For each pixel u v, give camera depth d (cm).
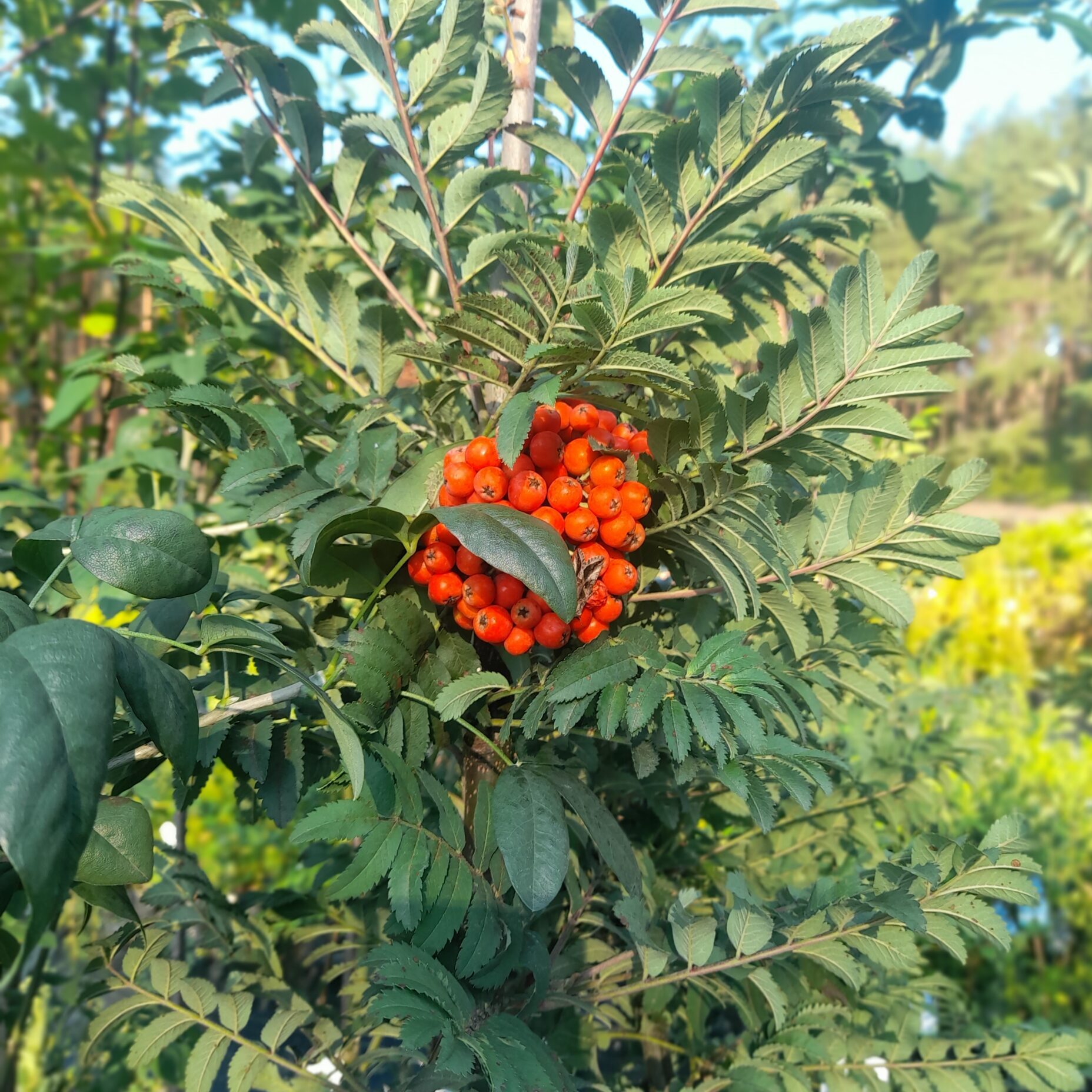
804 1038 44
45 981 52
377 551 37
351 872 33
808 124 39
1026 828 37
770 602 40
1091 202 242
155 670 29
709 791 50
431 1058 36
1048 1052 45
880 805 57
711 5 39
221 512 51
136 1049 41
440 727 38
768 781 47
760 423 35
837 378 35
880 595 40
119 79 93
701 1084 43
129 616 51
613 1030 49
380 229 46
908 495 38
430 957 33
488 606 35
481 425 41
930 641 103
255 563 76
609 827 35
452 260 46
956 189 67
